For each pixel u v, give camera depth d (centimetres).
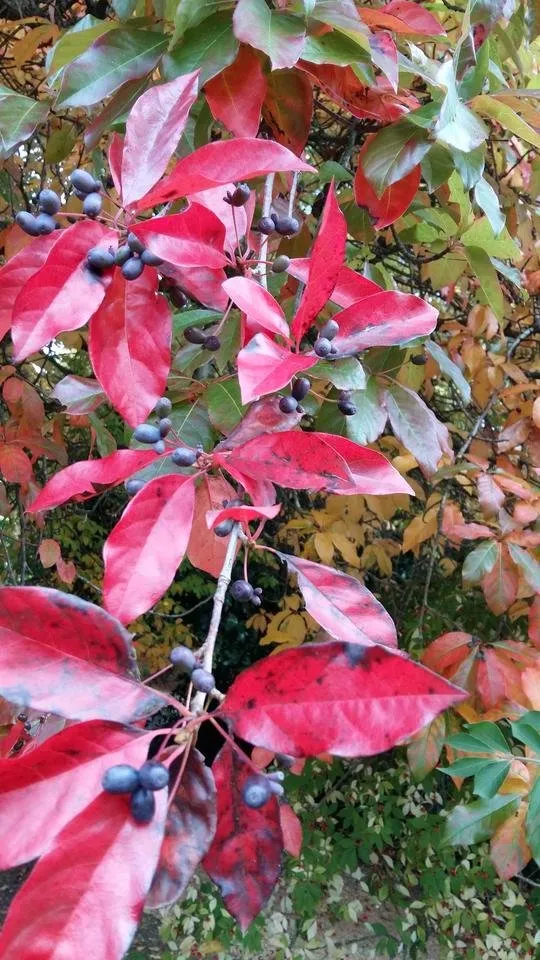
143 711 28
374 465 38
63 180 107
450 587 143
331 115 74
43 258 39
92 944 23
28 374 129
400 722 26
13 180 99
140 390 40
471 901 162
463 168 53
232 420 54
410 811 171
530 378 106
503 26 67
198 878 163
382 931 157
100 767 26
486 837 62
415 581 142
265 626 166
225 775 30
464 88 54
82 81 47
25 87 103
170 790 28
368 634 36
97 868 24
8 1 85
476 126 49
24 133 52
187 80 39
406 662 26
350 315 41
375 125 73
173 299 46
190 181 36
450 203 72
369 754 26
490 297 71
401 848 174
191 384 57
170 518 35
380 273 68
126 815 25
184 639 200
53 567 166
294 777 169
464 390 69
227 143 35
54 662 28
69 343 109
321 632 97
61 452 98
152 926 157
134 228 37
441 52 80
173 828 27
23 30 105
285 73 53
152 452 38
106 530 190
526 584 81
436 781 167
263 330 43
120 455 38
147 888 24
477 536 79
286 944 152
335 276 36
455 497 112
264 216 48
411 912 165
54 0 83
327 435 36
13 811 25
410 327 41
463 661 76
